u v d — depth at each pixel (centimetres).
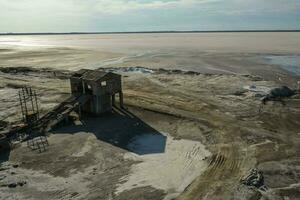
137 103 4341
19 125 3503
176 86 5322
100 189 2338
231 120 3691
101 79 3769
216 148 2981
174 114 3888
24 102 4103
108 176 2519
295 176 2488
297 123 3609
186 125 3562
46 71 6906
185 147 3019
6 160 2791
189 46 15075
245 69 7350
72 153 2917
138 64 8269
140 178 2481
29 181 2455
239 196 2205
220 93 4831
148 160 2777
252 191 2261
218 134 3303
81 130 3447
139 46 15638
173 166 2661
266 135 3272
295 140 3156
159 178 2477
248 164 2666
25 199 2223
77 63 8688
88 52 12319
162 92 4934
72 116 3841
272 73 6781
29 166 2684
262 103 4328
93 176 2520
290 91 4894
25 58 10325
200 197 2208
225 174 2506
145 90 5075
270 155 2834
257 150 2933
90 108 3906
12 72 6781
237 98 4559
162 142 3139
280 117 3803
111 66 7919
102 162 2750
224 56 10044
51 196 2258
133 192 2289
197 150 2950
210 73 6756
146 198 2216
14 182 2430
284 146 3022
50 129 3419
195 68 7562
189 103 4341
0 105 4356
